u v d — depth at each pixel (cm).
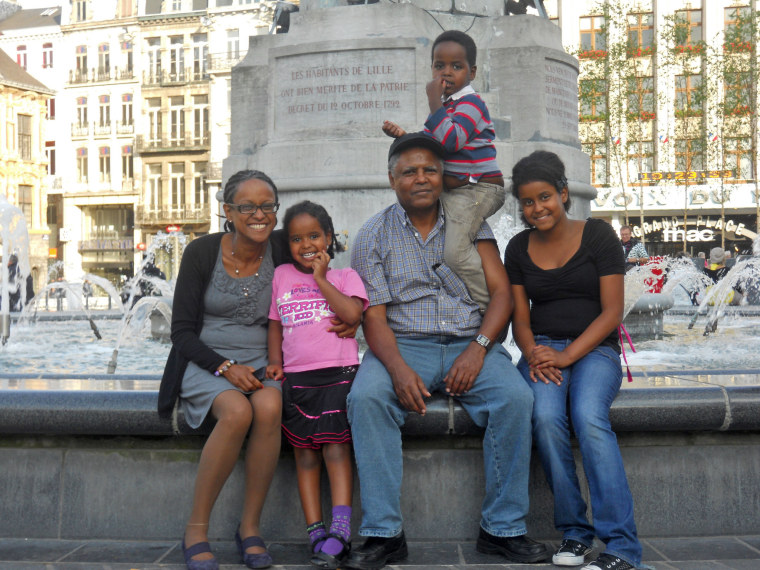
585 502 308
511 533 304
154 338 813
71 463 327
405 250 335
